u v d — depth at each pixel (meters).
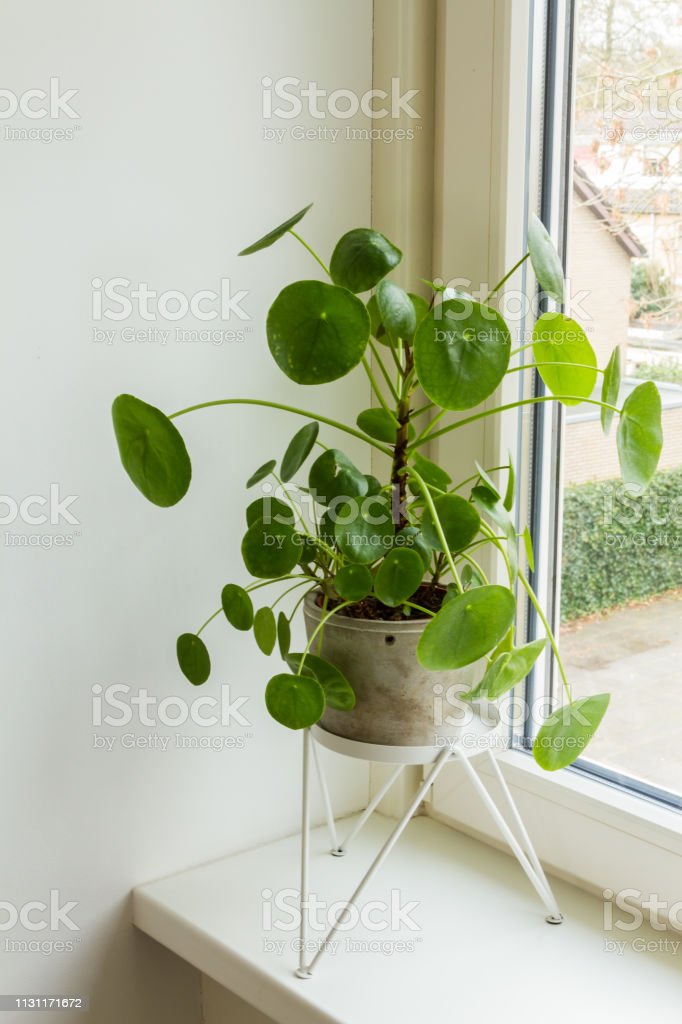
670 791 1.11
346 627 0.98
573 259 1.15
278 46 1.18
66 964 1.18
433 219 1.27
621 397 1.10
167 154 1.12
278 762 1.31
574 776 1.19
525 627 1.25
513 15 1.13
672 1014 0.98
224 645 1.24
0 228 1.03
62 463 1.10
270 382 1.23
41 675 1.11
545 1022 0.97
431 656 0.87
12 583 1.08
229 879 1.23
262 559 0.97
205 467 1.19
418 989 1.02
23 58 1.02
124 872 1.20
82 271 1.08
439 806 1.35
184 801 1.24
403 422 1.01
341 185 1.26
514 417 1.21
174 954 1.27
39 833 1.14
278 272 1.22
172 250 1.14
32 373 1.07
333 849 1.28
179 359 1.16
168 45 1.10
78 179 1.07
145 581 1.17
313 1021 0.99
